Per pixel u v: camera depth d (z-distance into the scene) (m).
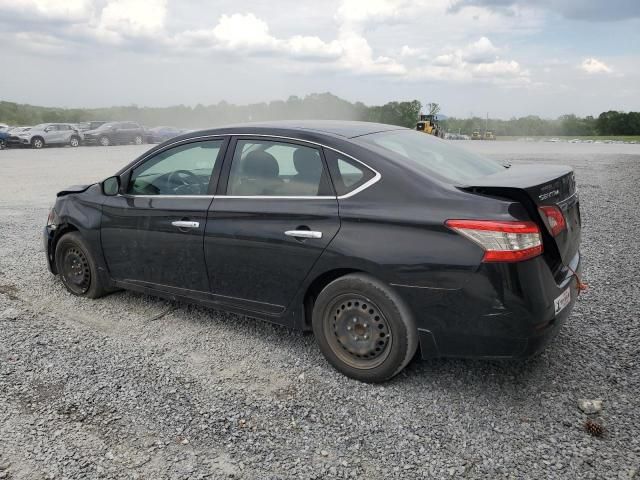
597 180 13.23
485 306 2.93
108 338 4.13
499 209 2.93
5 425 2.95
